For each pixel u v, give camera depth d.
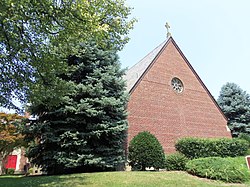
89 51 13.48
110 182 8.75
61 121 12.45
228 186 9.16
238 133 29.36
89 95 13.04
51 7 6.73
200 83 22.34
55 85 9.63
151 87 18.95
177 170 13.30
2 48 8.01
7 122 18.70
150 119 17.91
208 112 21.67
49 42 8.30
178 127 19.16
